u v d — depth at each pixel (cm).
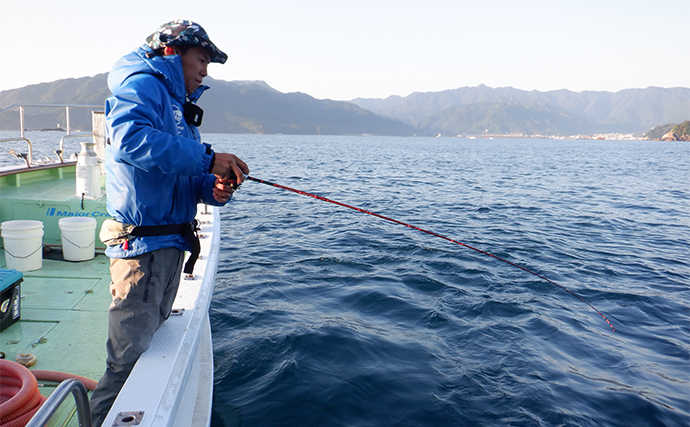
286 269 718
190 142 153
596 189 2166
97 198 454
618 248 956
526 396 388
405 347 461
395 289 631
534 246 936
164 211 168
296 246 877
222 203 189
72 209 441
